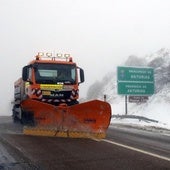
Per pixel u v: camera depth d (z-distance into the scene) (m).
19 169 8.25
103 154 10.33
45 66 16.83
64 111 13.87
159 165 8.96
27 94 17.39
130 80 26.92
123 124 22.41
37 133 13.96
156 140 13.95
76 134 13.76
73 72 17.08
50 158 9.62
